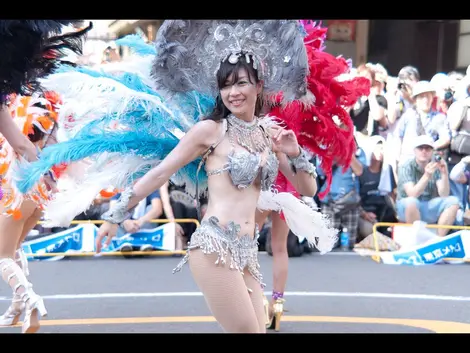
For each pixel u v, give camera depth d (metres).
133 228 7.32
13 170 3.78
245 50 2.87
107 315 4.79
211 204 2.87
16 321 4.44
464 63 10.45
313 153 4.41
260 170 2.90
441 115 7.89
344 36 10.44
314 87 4.00
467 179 7.69
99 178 3.08
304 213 3.47
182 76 3.19
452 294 5.63
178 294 5.52
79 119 3.22
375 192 7.84
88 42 4.70
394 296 5.51
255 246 2.93
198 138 2.80
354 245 7.77
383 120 7.99
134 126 3.19
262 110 3.55
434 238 7.31
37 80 3.46
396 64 10.58
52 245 7.26
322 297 5.46
